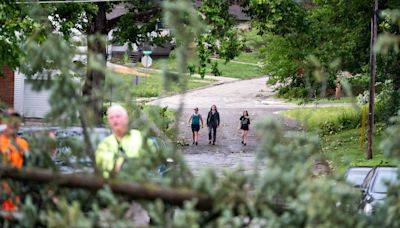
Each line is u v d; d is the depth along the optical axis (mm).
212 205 8086
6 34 33906
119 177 8523
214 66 59250
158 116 9594
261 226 8180
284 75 65062
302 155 8586
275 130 8547
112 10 70125
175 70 9258
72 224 7715
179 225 7555
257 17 61781
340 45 61719
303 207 7848
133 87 9734
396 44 9359
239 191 8117
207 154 60500
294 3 61500
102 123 12102
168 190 8102
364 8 60531
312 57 10438
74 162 9195
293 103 96875
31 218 8188
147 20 62688
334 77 48281
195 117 68688
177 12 9016
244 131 68562
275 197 8227
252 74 127625
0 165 8359
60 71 9289
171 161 9617
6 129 9992
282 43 63312
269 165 8406
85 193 8602
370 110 49531
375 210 9414
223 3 58625
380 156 49562
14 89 66875
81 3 53500
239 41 58844
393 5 55906
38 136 9180
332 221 8039
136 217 8758
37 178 8328
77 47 9844
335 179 8828
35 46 9031
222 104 96875
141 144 9242
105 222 7934
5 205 9062
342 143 57719
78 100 8812
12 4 32406
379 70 58031
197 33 10016
